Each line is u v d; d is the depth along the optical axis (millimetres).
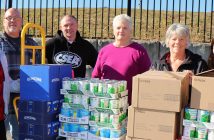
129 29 3979
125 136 3266
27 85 3326
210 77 2848
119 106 3152
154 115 2961
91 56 4695
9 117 4250
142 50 3986
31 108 3303
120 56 3990
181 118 3002
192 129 2902
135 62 3941
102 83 3145
